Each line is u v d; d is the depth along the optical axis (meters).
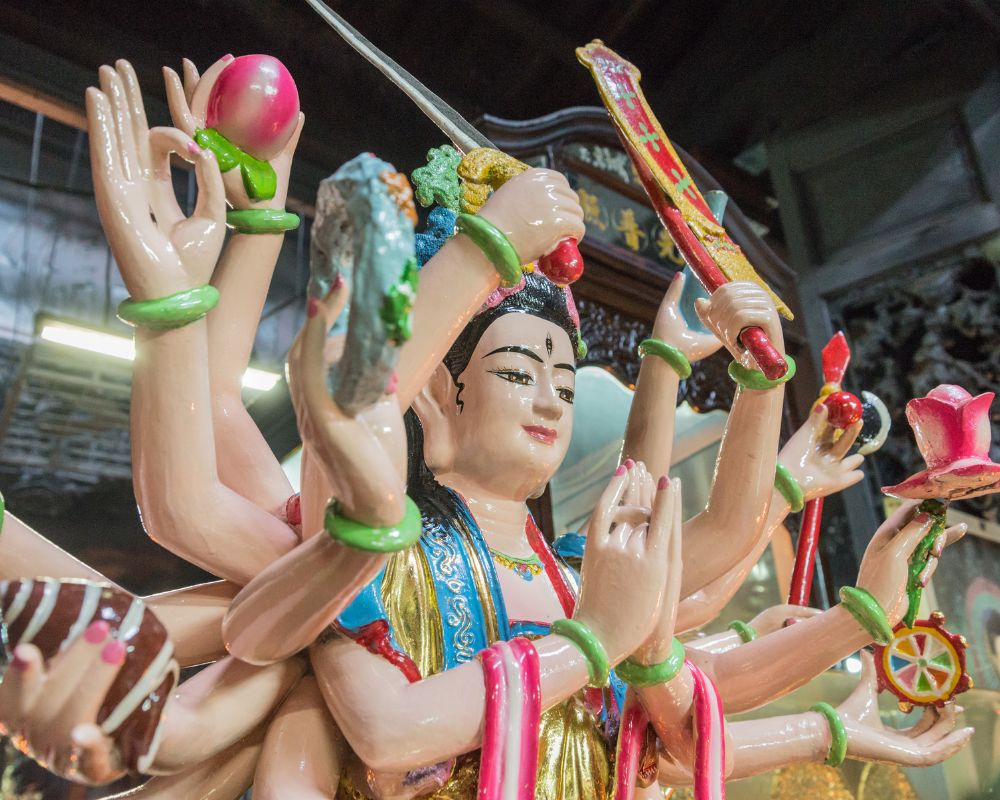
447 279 1.24
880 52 4.45
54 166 5.39
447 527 1.51
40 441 5.79
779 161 4.67
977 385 4.04
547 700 1.18
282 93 1.37
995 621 3.36
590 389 3.52
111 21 3.37
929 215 4.16
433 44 4.19
